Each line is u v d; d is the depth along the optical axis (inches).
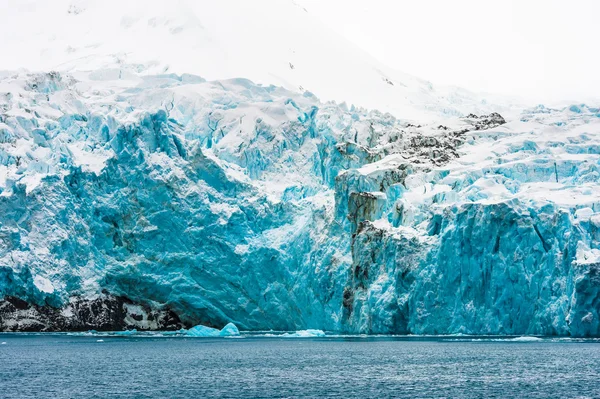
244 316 7829.7
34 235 7367.1
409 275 6909.5
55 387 4311.0
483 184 7322.8
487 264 6609.3
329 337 7322.8
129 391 4190.5
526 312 6501.0
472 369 4845.0
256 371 4857.3
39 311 7381.9
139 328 7736.2
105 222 7765.8
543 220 6594.5
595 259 6058.1
